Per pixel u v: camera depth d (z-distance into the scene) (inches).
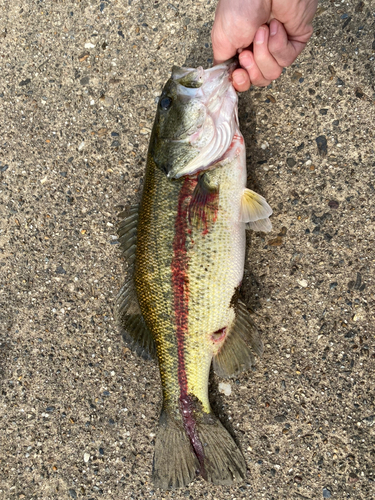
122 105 21.7
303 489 19.3
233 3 16.4
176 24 21.3
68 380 21.3
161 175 17.7
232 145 17.8
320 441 19.4
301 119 20.2
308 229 20.0
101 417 20.9
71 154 22.0
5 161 22.5
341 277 19.7
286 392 19.7
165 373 18.5
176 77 17.6
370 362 19.4
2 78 22.6
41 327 21.7
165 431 18.7
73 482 20.8
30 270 22.0
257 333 18.6
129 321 19.2
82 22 22.2
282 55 17.0
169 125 17.4
